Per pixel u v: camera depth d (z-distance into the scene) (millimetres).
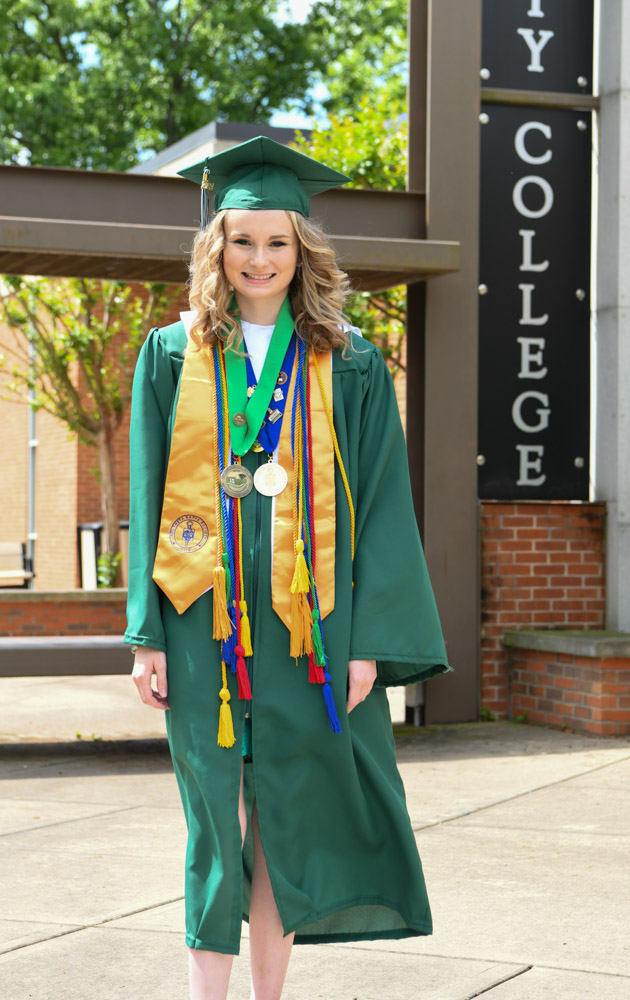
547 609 7914
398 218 7695
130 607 2482
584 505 7965
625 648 7059
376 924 2654
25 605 11977
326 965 3344
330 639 2482
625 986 3146
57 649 7039
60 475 17812
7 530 20984
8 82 24328
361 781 2568
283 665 2469
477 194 7711
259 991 2535
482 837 4801
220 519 2473
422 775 6105
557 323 8016
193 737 2434
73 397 14398
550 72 7992
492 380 7906
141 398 2578
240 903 2406
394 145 10914
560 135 8008
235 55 27438
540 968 3291
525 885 4113
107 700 9391
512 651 7863
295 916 2424
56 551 18016
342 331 2611
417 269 7242
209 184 2709
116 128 24812
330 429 2557
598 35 8016
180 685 2447
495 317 7906
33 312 14250
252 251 2520
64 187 7008
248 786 2578
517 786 5793
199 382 2539
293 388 2566
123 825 5148
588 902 3914
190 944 2422
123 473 16875
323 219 7523
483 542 7812
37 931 3662
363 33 28594
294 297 2637
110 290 14039
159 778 6344
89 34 25781
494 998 3064
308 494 2514
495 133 7891
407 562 2562
